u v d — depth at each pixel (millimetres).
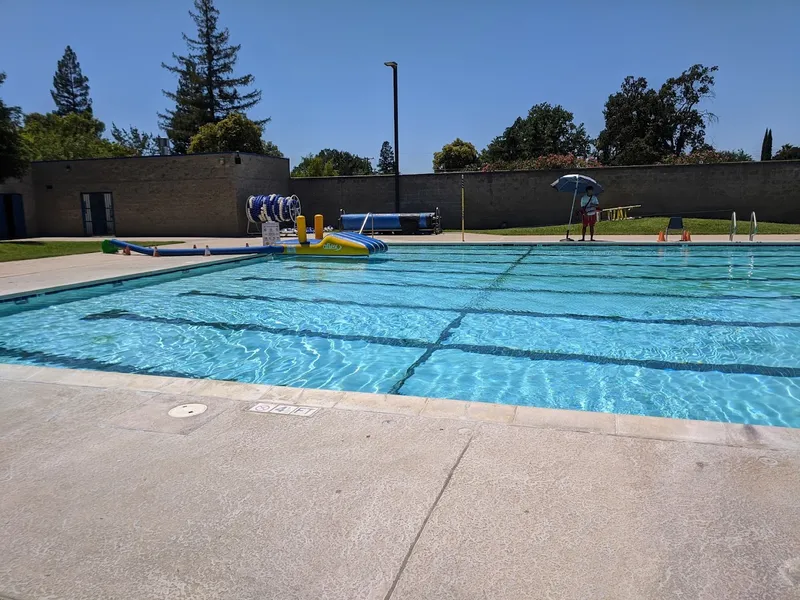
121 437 2951
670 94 39938
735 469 2447
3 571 1906
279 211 21484
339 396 3502
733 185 21391
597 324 6758
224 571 1887
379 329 6684
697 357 5363
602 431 2883
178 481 2480
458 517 2150
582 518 2113
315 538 2051
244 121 40188
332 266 12672
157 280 10688
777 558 1864
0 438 2961
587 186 16219
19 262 12492
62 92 55875
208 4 46062
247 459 2674
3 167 17562
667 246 15141
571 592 1741
